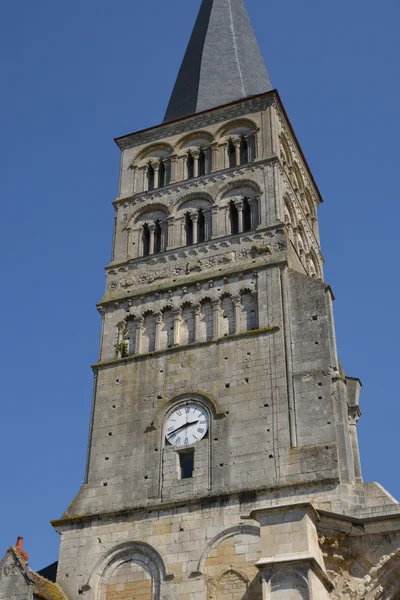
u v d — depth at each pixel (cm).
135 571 4856
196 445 5200
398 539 4453
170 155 6819
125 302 6066
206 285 5881
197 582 4675
